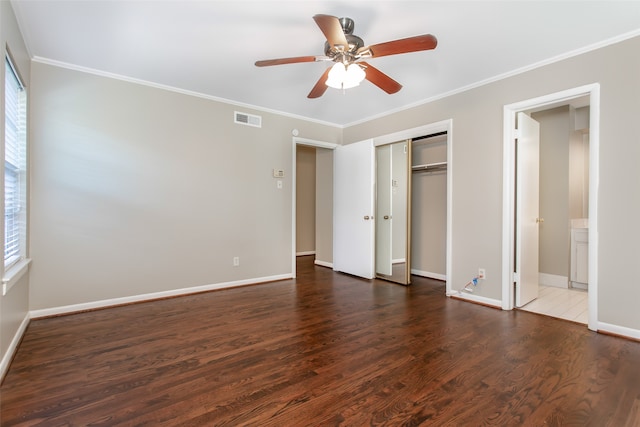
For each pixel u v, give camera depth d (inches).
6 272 86.1
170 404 64.7
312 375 76.0
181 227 145.3
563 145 167.6
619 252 99.0
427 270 186.4
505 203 125.0
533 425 58.3
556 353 87.4
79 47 106.0
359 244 185.2
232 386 71.3
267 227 172.4
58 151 117.4
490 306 129.6
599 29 94.2
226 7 84.0
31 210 112.3
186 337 98.3
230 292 151.3
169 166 141.7
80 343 93.7
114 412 62.1
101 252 126.4
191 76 129.6
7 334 81.1
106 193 127.3
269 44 103.7
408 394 68.1
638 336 95.4
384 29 94.1
